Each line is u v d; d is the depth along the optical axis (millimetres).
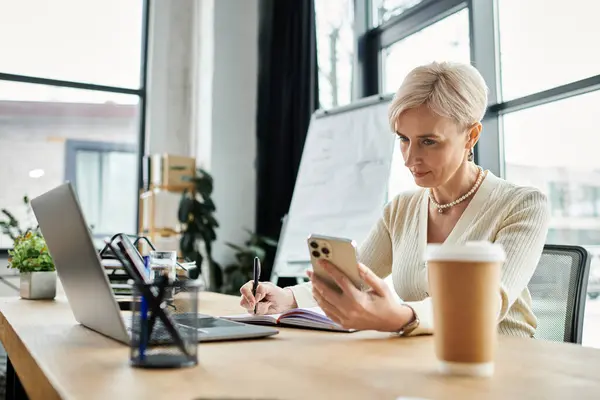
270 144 3934
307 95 3525
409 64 3086
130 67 4383
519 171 2459
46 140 4090
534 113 2389
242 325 973
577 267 1276
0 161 3945
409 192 1493
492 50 2557
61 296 1853
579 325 1239
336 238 782
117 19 4359
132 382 593
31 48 4078
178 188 3979
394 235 1470
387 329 862
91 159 4234
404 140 1229
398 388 578
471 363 631
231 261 4137
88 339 875
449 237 1287
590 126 2154
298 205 3133
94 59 4277
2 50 3998
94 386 576
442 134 1175
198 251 3842
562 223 2270
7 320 1163
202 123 4309
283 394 550
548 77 2312
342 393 556
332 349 799
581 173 2191
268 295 1238
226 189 4160
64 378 610
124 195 4324
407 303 925
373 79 3322
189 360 675
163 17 4449
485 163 2516
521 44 2441
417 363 703
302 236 3043
